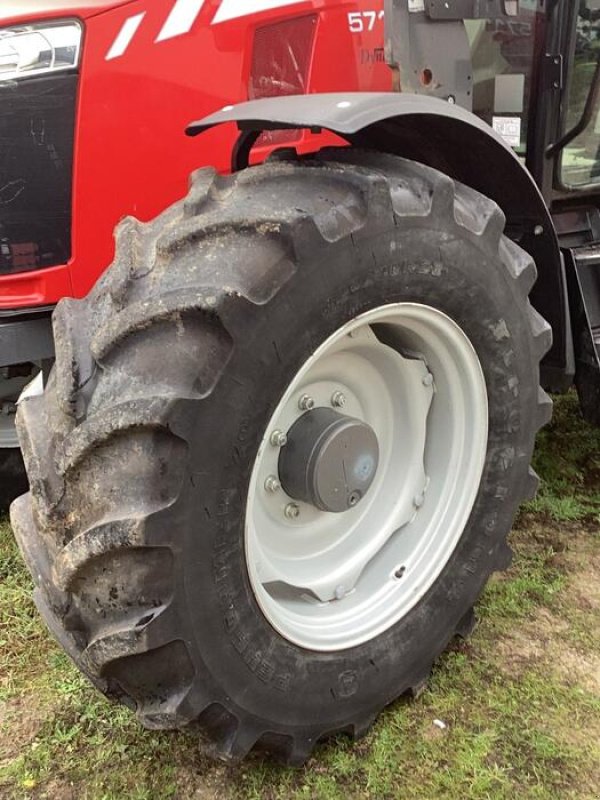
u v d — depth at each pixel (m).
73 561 1.41
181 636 1.43
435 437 1.94
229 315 1.35
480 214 1.72
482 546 1.97
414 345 1.80
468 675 1.98
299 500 1.74
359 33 2.42
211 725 1.56
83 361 1.45
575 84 2.30
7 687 1.98
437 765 1.74
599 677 1.97
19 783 1.72
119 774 1.74
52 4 1.95
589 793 1.67
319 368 1.70
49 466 1.46
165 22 2.05
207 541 1.42
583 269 2.40
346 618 1.80
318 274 1.44
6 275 2.04
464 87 2.30
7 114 1.94
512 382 1.87
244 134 1.87
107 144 2.04
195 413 1.35
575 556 2.45
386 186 1.51
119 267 1.47
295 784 1.71
